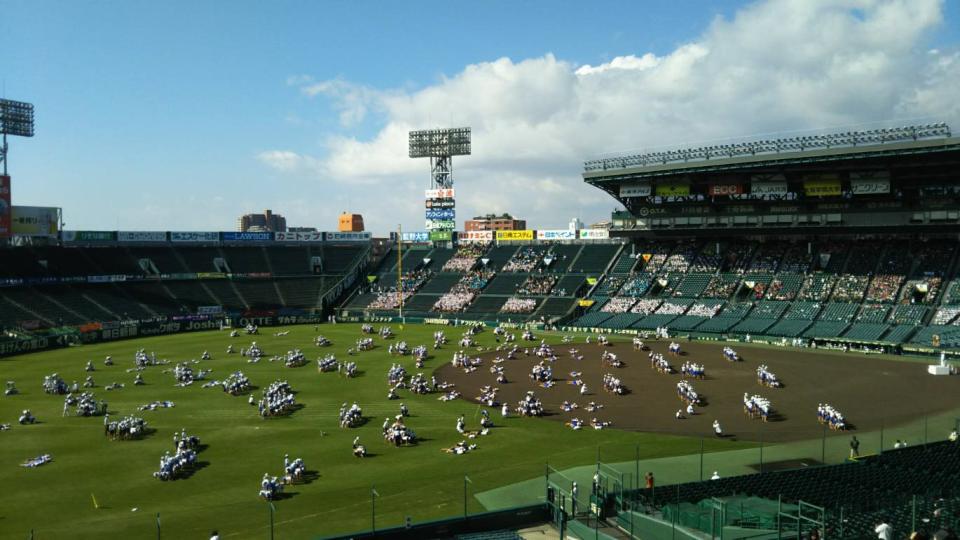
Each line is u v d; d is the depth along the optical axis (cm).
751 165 10862
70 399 6825
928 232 10912
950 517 3291
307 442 5678
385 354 10081
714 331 11150
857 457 5000
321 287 15950
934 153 9462
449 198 17512
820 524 3194
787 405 6775
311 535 3803
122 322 12188
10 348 10238
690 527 3534
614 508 4066
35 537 3778
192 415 6562
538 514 4109
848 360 9006
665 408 6762
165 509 4212
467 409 6812
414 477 4794
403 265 17075
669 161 11756
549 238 16325
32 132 13738
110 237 14588
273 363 9369
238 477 4819
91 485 4656
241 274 15650
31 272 12825
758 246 13075
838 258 11881
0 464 5100
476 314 14000
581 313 13175
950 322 9569
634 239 14825
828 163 10525
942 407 6531
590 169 12900
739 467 4928
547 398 7250
